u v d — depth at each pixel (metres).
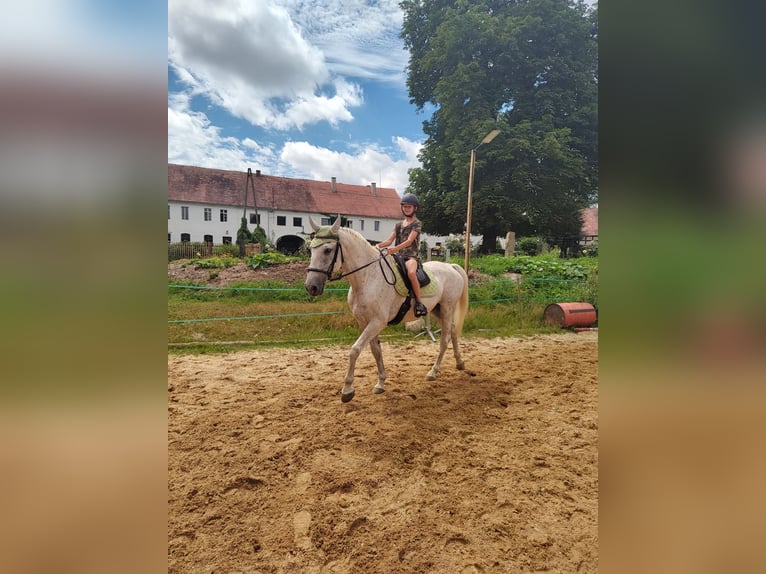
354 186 34.69
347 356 5.55
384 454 2.85
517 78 18.73
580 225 20.30
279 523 2.21
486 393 4.06
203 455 2.85
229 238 27.98
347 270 3.67
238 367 4.98
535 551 2.01
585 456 2.86
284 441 3.04
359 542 2.08
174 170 28.14
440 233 22.84
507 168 18.09
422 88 22.38
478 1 19.75
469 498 2.40
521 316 8.20
